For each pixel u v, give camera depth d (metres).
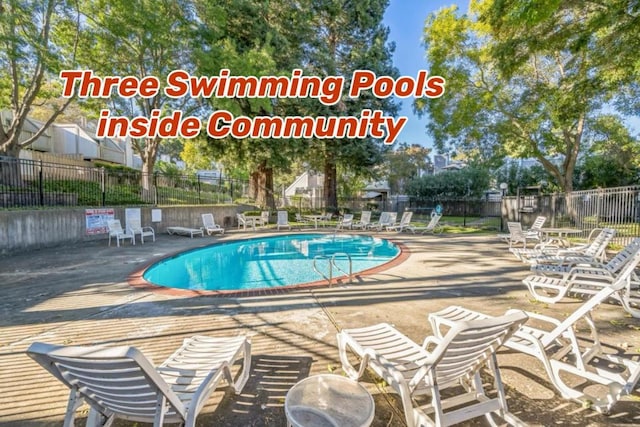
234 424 2.16
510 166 27.11
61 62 9.93
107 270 6.75
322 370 2.84
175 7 11.67
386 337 2.68
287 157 18.33
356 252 10.80
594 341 2.89
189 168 30.19
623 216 9.29
